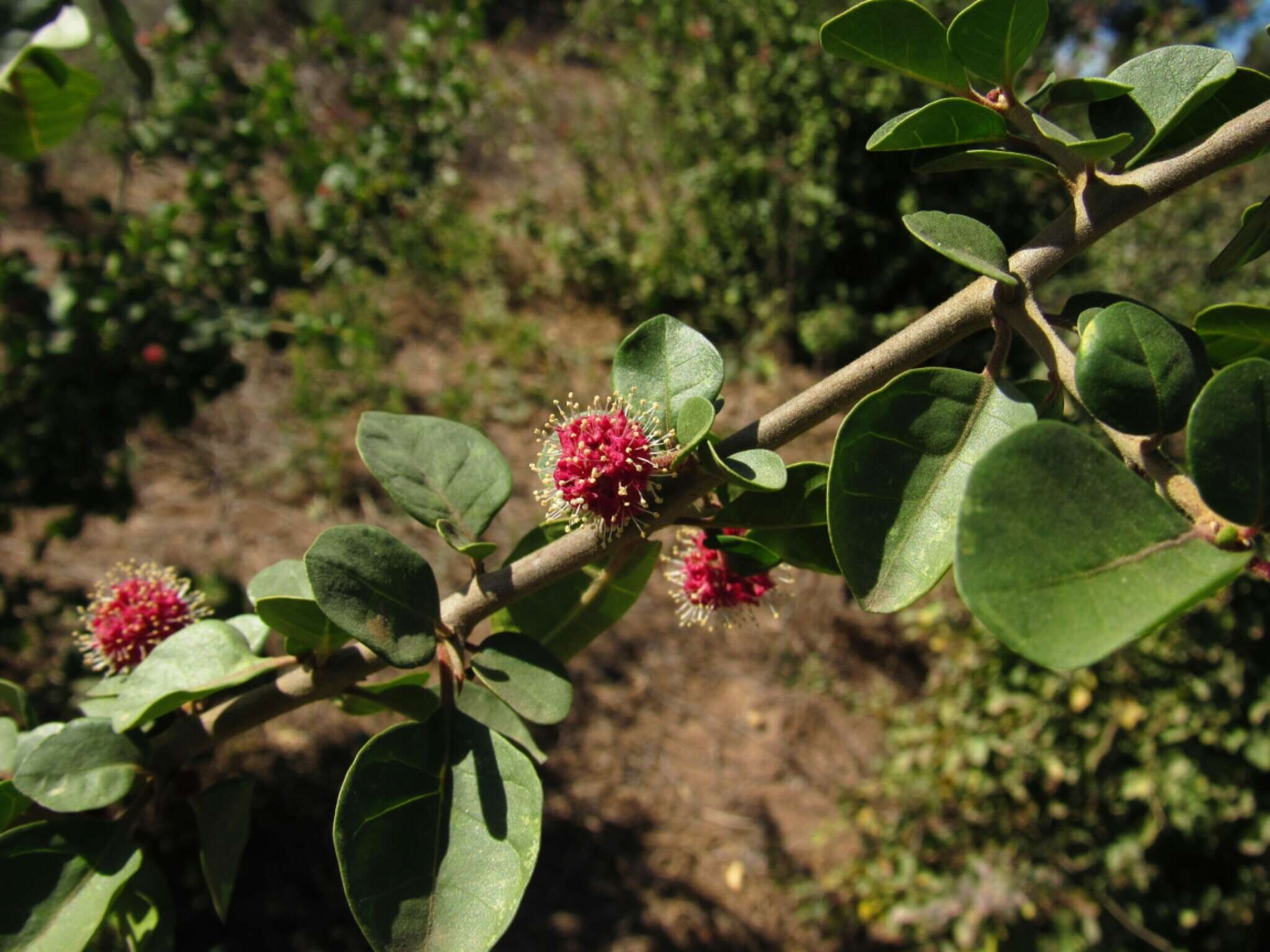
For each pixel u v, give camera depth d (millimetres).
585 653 5902
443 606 1160
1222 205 6711
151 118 4730
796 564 1175
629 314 8961
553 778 5250
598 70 12688
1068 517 671
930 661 5629
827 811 5215
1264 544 889
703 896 4793
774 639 5988
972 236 937
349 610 1033
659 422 1157
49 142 1443
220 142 4859
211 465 6551
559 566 1141
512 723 1293
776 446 1004
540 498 1273
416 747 1071
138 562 5691
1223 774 3836
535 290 9094
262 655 1449
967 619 4520
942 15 6805
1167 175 943
